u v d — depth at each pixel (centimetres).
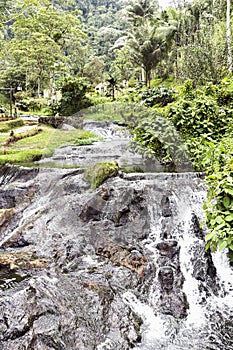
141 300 313
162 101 746
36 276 336
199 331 283
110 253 375
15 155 674
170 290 322
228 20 1141
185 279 343
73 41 2556
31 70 2406
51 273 346
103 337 261
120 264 358
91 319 273
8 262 363
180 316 298
